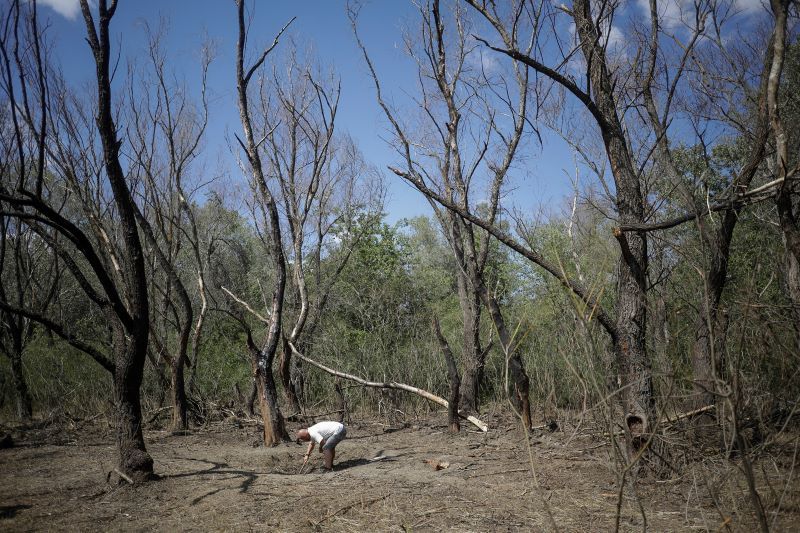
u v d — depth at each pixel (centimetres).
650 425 734
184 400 1400
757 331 561
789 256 750
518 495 737
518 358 1144
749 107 1088
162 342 1490
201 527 659
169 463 1022
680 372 589
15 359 1512
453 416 1246
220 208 2125
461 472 883
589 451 923
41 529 667
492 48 805
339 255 2227
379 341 1675
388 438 1252
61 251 851
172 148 1582
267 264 2645
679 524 600
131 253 834
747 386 548
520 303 1759
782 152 662
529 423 1136
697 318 748
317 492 780
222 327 2072
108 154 810
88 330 1855
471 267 1438
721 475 620
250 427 1439
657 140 1030
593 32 884
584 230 1244
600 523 621
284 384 1516
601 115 857
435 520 650
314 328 1845
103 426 1440
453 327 2112
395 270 2248
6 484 873
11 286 1923
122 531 655
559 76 828
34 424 1473
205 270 2341
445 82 1525
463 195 1501
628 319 777
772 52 754
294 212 1817
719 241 858
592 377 468
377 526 639
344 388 1590
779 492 586
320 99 1658
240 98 1253
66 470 975
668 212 1145
